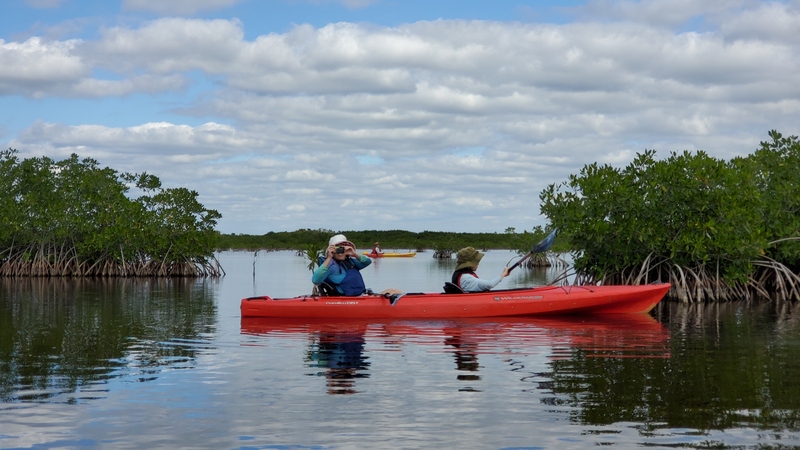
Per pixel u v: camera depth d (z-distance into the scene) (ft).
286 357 27.63
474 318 41.06
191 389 21.59
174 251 108.37
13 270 109.70
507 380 22.74
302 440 16.30
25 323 40.24
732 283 55.11
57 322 40.73
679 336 33.40
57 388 21.75
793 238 56.24
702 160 54.80
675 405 19.25
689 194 53.88
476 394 20.72
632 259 56.85
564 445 15.85
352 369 24.88
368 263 43.34
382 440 16.29
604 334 34.14
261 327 37.52
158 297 62.13
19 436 16.70
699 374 23.58
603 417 18.06
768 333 34.65
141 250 111.65
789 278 56.95
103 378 23.32
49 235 109.70
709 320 40.70
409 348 29.78
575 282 59.88
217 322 40.19
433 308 40.83
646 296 43.34
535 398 20.13
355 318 41.11
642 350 29.07
